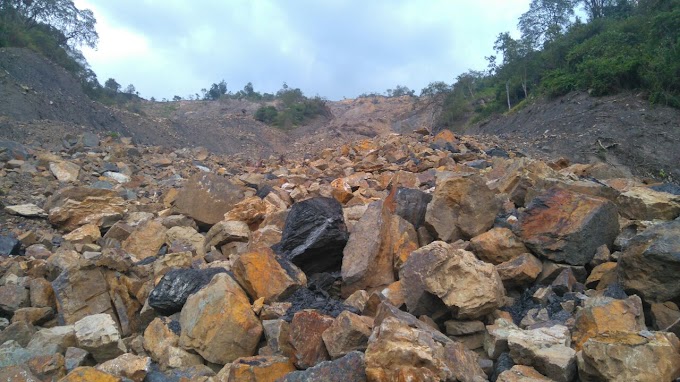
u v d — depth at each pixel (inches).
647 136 845.8
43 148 623.5
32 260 279.1
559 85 1136.2
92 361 191.9
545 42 1604.3
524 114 1192.2
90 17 1644.9
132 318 229.9
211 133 1674.5
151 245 301.7
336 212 238.4
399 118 2303.2
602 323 164.1
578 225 216.5
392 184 397.1
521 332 172.1
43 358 174.1
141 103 2822.3
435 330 175.8
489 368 167.6
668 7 1179.9
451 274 190.9
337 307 201.2
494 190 322.7
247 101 2982.3
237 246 283.7
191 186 349.7
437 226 249.1
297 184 458.3
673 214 247.8
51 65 1214.9
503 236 229.1
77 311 222.1
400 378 133.0
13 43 1237.7
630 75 1009.5
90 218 358.3
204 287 209.2
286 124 2186.3
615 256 216.8
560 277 207.2
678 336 164.6
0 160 502.6
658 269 180.5
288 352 176.9
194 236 307.6
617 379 136.6
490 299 185.8
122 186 496.4
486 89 1877.5
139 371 168.7
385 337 146.6
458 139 698.2
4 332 201.5
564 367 146.8
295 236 237.1
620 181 340.5
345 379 144.1
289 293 214.4
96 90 1699.1
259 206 327.6
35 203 416.8
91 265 232.8
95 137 685.3
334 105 3193.9
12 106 885.8
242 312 192.5
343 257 228.5
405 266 202.4
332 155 673.6
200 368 183.3
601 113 946.1
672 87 940.0
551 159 661.9
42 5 1510.8
